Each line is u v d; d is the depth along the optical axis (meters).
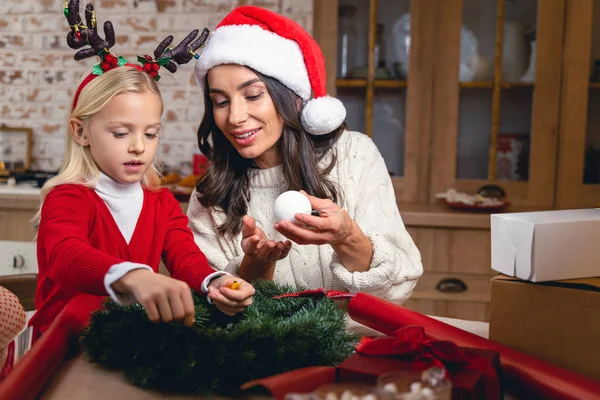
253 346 0.78
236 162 1.38
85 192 1.03
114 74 0.99
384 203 1.39
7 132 2.85
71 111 1.08
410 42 2.64
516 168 2.67
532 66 2.62
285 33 1.26
